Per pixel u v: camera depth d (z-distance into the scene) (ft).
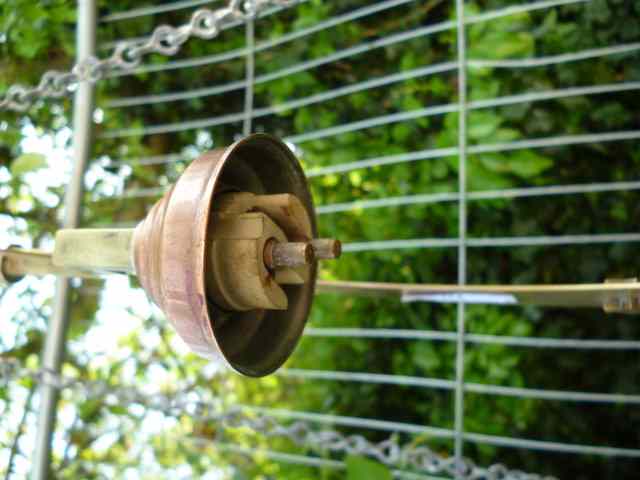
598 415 8.26
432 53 7.91
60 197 8.10
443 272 8.38
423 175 7.95
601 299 3.47
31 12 7.25
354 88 6.83
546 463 8.19
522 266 8.13
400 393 8.63
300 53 8.23
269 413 7.27
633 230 7.82
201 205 2.33
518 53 7.24
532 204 7.95
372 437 8.71
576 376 8.26
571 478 8.27
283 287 2.78
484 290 3.73
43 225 8.07
